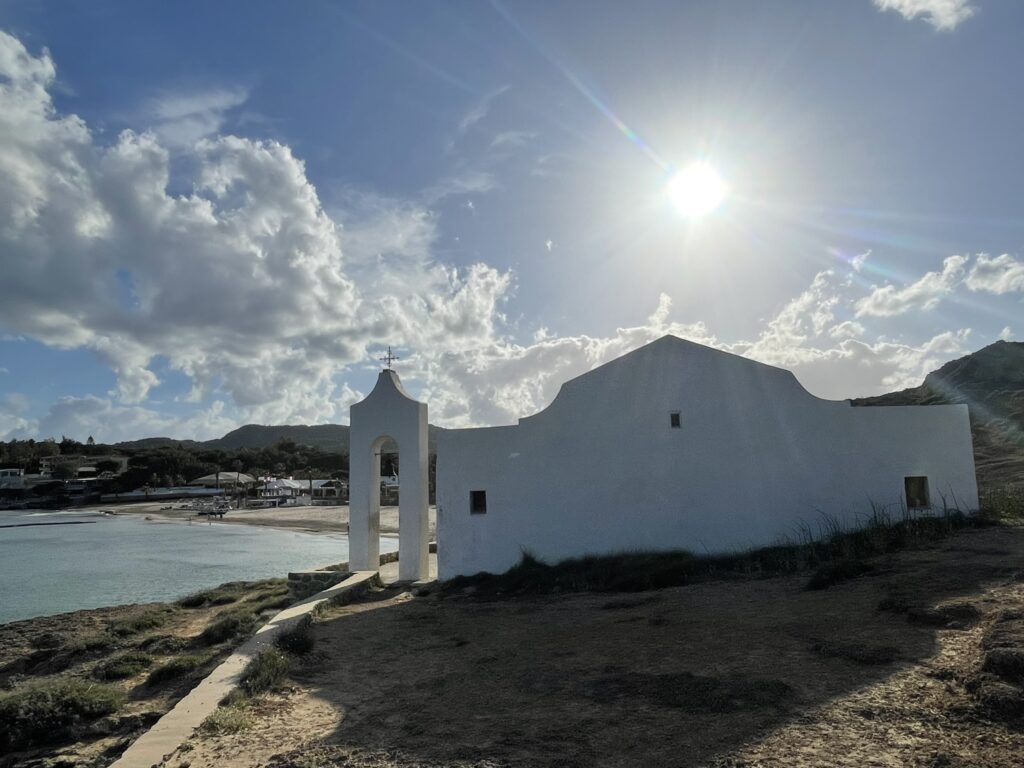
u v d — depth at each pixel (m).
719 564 15.91
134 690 12.94
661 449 17.78
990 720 5.97
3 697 12.66
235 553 49.31
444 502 19.12
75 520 98.50
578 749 6.40
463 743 6.89
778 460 17.16
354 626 13.88
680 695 7.52
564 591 15.99
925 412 16.95
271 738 7.66
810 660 8.23
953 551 13.32
